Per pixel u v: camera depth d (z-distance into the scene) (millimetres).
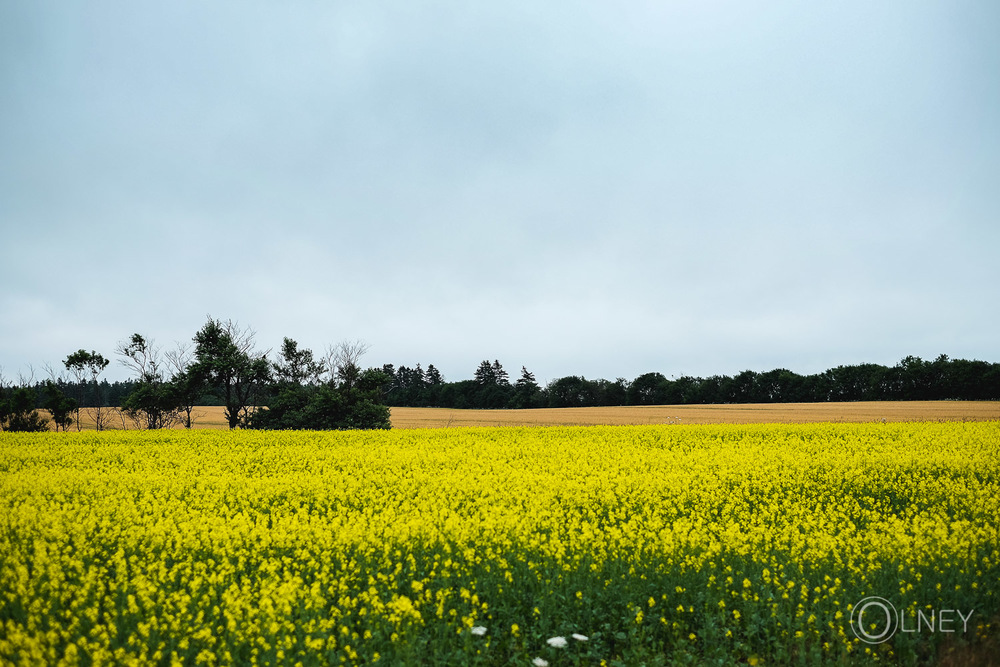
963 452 21125
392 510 12664
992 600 7703
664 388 113312
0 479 16688
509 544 9852
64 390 57406
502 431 31078
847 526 12008
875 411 64312
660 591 8172
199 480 16734
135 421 46812
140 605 7750
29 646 6406
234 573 9180
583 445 24375
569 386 113875
